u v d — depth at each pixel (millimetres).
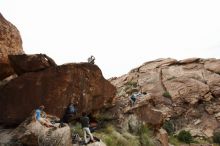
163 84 38656
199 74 39344
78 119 15758
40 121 11781
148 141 18234
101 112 18219
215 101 35844
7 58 15914
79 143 12305
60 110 14133
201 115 34281
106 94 17938
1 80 16422
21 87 13852
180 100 36000
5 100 13758
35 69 14258
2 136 12086
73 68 14961
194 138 29812
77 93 15180
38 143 11008
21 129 11953
